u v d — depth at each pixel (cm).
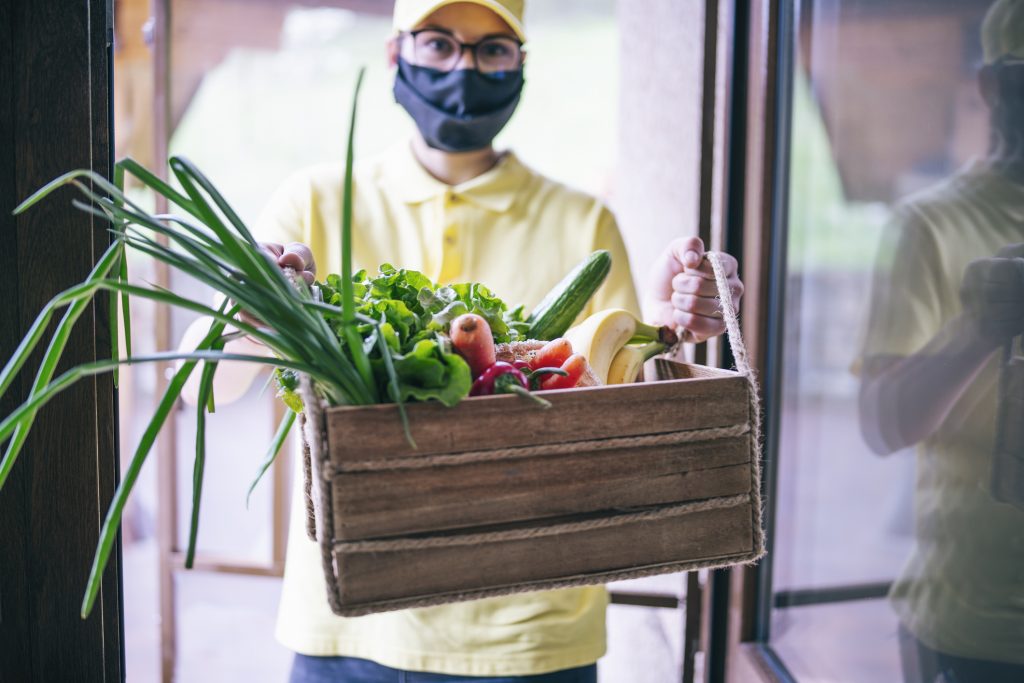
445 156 157
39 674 107
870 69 140
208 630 316
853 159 146
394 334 87
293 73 917
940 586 127
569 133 1012
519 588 85
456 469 83
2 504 105
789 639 172
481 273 153
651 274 129
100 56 105
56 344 84
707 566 91
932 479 129
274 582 359
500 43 149
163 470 262
